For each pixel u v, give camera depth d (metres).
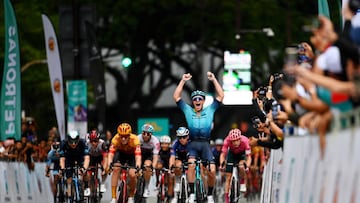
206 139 30.45
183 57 81.19
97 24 74.88
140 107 85.75
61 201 33.44
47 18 38.34
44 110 64.50
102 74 39.88
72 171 33.12
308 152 16.44
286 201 19.45
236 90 61.44
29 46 60.38
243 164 33.69
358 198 12.63
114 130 87.56
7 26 36.84
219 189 41.97
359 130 12.63
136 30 77.12
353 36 15.12
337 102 14.33
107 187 43.59
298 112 18.20
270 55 73.69
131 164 32.06
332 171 14.21
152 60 81.75
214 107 30.52
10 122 36.81
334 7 43.69
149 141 32.53
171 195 33.41
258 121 24.34
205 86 83.69
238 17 65.38
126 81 81.81
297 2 74.88
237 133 33.62
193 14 75.81
